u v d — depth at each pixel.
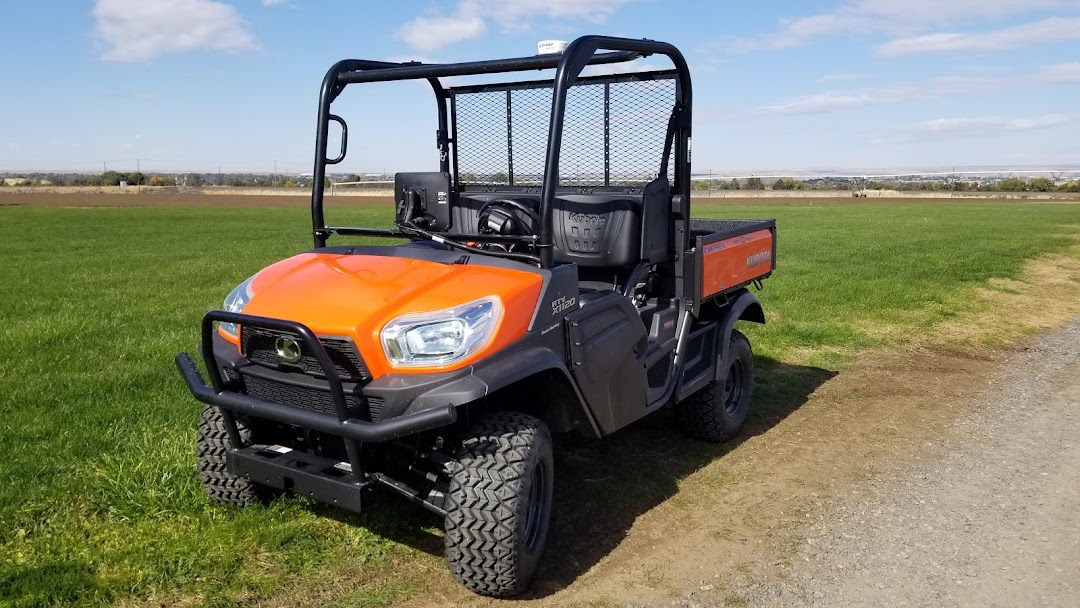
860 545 3.94
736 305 5.47
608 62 4.48
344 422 3.06
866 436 5.61
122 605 3.21
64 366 6.51
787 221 29.53
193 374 3.59
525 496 3.25
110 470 4.28
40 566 3.40
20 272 12.95
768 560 3.77
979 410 6.24
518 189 4.90
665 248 4.72
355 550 3.70
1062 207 42.16
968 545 3.95
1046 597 3.47
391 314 3.24
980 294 11.61
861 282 12.21
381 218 28.75
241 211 35.06
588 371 3.79
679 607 3.36
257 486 3.98
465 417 3.54
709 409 5.22
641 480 4.73
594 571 3.65
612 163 4.73
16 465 4.34
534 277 3.53
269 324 3.11
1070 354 8.18
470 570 3.27
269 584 3.38
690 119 4.50
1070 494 4.59
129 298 10.28
